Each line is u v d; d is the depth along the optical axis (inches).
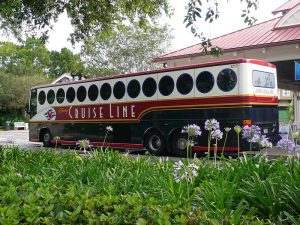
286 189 188.1
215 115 569.0
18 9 476.4
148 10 546.9
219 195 178.9
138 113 671.8
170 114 624.4
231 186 200.1
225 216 144.0
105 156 295.9
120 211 138.5
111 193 184.7
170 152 628.1
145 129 659.4
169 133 623.5
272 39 692.1
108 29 590.6
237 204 187.6
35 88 909.2
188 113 600.7
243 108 545.0
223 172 229.5
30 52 2906.0
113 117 713.6
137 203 146.0
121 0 550.3
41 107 887.7
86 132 768.3
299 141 294.8
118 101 706.2
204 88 583.8
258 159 250.1
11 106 2239.2
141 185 216.8
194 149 593.6
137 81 676.1
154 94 648.4
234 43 743.7
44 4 501.7
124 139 694.5
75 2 510.9
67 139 815.7
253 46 690.2
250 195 189.3
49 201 151.3
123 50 1513.3
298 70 668.7
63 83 829.8
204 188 199.5
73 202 148.0
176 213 139.3
